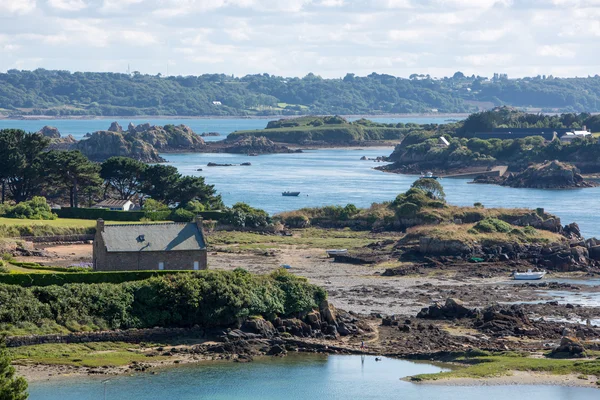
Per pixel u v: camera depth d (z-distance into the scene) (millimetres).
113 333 174625
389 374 164750
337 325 192375
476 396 152750
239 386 155375
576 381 160000
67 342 170875
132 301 182375
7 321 170125
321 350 178750
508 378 161250
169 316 181875
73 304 177500
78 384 152000
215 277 189000
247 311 185000
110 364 162750
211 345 176125
